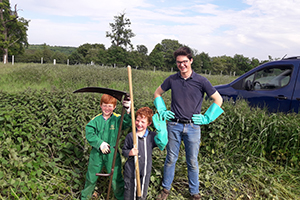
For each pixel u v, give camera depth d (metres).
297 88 5.00
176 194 3.49
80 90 2.61
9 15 47.50
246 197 3.51
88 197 3.04
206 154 4.32
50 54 75.00
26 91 4.86
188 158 3.11
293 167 4.07
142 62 71.44
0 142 3.42
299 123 4.09
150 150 2.91
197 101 2.96
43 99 4.42
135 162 2.71
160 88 3.24
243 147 4.26
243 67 83.62
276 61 5.45
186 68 2.87
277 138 4.19
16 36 51.41
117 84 12.02
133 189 2.82
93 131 2.92
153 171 3.59
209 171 3.93
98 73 13.53
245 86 5.66
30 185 3.03
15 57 48.00
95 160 2.91
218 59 84.38
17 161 3.14
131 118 2.76
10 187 2.89
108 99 2.86
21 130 3.67
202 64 78.50
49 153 3.83
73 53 70.19
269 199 3.43
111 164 2.91
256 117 4.36
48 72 13.55
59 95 4.72
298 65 5.09
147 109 2.86
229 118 4.29
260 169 4.01
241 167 3.95
